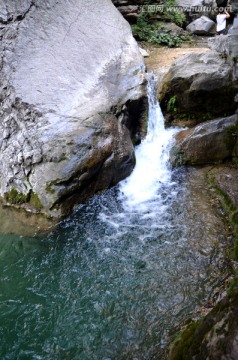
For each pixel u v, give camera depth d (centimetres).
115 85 668
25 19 698
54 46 693
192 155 637
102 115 603
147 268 439
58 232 505
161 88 706
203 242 469
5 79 641
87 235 498
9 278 439
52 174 539
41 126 586
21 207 548
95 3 802
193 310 378
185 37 1009
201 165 636
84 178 544
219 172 606
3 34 673
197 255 450
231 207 518
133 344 351
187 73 673
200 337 265
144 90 675
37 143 567
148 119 681
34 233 507
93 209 544
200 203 543
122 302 398
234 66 657
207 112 698
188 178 606
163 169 632
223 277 413
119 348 349
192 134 648
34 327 378
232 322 238
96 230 505
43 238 497
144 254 460
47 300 408
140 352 342
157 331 360
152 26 995
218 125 646
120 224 514
